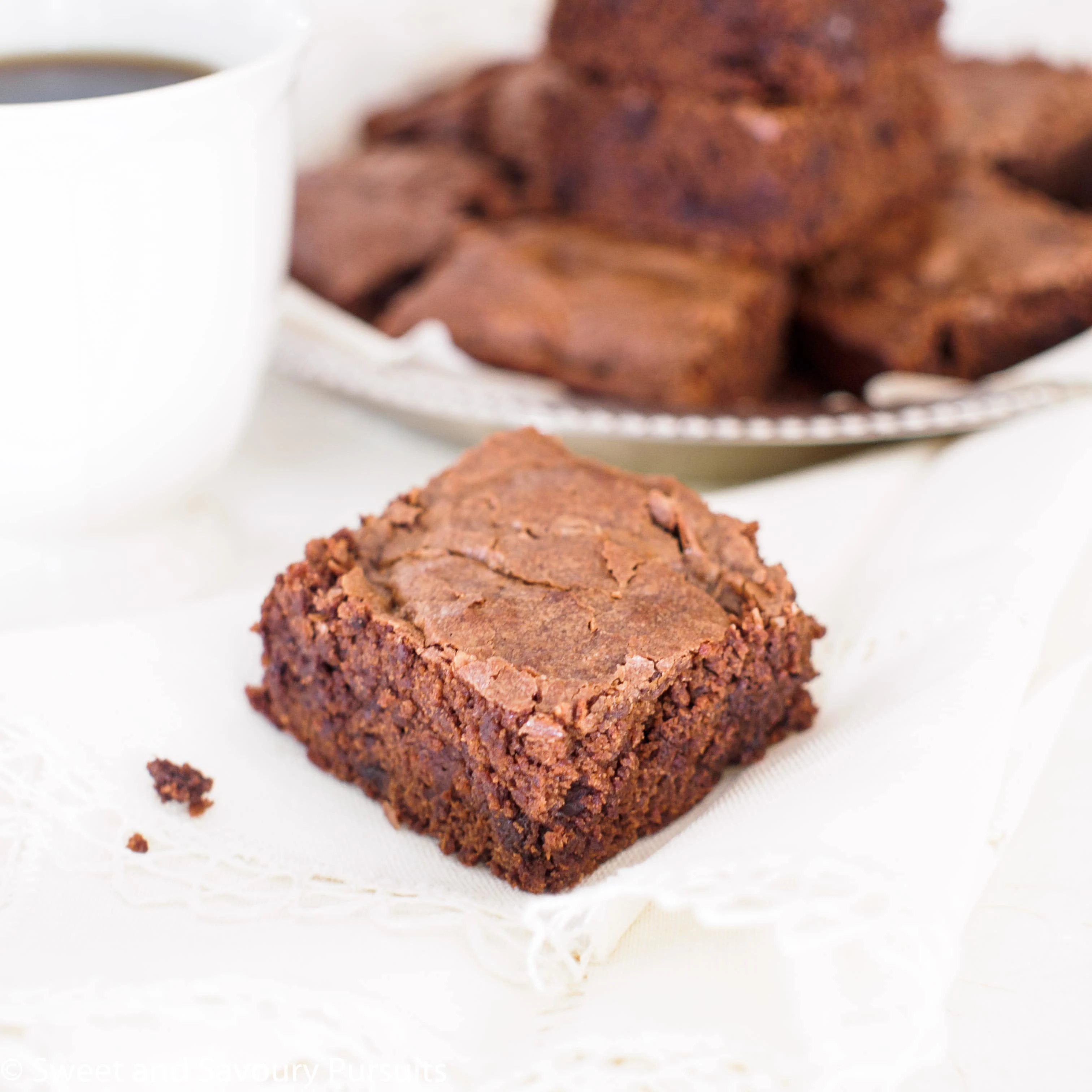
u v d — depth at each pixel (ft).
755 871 1.02
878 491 1.32
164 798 1.11
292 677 1.15
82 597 1.24
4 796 1.11
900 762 1.06
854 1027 1.00
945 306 1.49
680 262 1.52
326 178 1.61
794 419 1.35
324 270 1.53
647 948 1.06
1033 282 1.50
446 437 1.41
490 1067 1.01
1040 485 1.24
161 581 1.26
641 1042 1.01
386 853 1.11
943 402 1.37
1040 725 1.13
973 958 1.07
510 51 1.84
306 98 1.71
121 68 1.22
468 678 1.08
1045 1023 1.05
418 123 1.67
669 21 1.50
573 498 1.19
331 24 1.70
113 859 1.09
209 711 1.16
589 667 1.08
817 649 1.21
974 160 1.67
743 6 1.47
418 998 1.03
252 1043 1.01
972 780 1.05
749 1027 1.02
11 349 1.14
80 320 1.14
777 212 1.51
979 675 1.11
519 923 1.06
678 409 1.37
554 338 1.44
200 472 1.25
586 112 1.56
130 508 1.24
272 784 1.14
